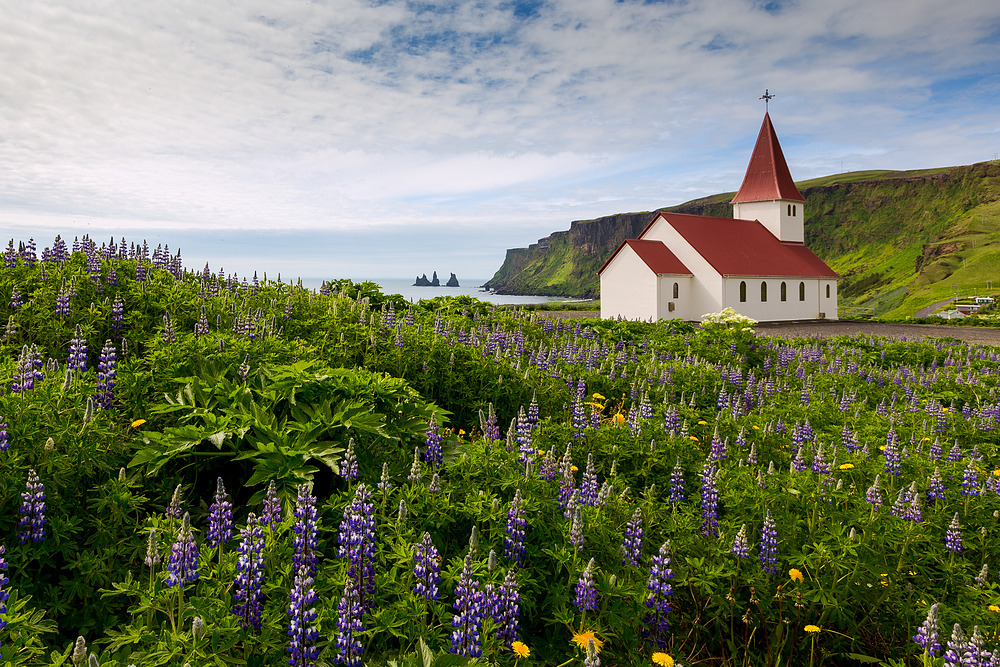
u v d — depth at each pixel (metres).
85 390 5.80
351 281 17.25
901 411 11.82
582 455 7.23
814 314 61.47
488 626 3.95
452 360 10.32
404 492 5.14
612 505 5.73
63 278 9.70
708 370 13.79
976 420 11.32
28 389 5.47
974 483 6.76
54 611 4.20
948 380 15.84
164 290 10.98
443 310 17.81
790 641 5.21
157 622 4.11
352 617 3.77
